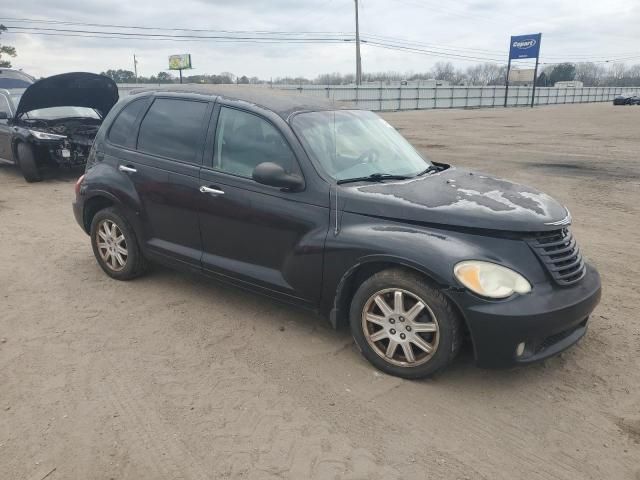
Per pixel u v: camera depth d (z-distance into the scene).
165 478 2.59
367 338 3.50
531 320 3.01
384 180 3.87
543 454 2.78
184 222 4.36
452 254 3.10
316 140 3.88
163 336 4.02
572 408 3.16
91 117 11.35
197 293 4.82
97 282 5.09
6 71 14.73
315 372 3.52
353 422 3.02
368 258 3.34
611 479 2.61
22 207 8.38
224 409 3.13
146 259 4.99
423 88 60.44
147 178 4.54
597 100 97.19
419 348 3.32
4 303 4.61
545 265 3.18
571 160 13.67
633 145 17.25
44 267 5.53
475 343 3.11
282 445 2.82
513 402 3.21
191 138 4.32
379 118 4.85
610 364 3.64
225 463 2.69
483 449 2.81
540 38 65.31
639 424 3.01
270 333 4.07
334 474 2.62
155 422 3.00
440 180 3.94
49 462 2.69
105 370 3.54
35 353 3.75
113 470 2.64
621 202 8.68
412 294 3.24
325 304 3.68
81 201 5.12
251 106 4.07
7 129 10.58
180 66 63.41
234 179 4.00
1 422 2.99
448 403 3.20
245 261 4.07
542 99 78.69
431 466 2.69
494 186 3.86
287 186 3.62
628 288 5.01
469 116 40.56
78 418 3.03
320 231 3.59
